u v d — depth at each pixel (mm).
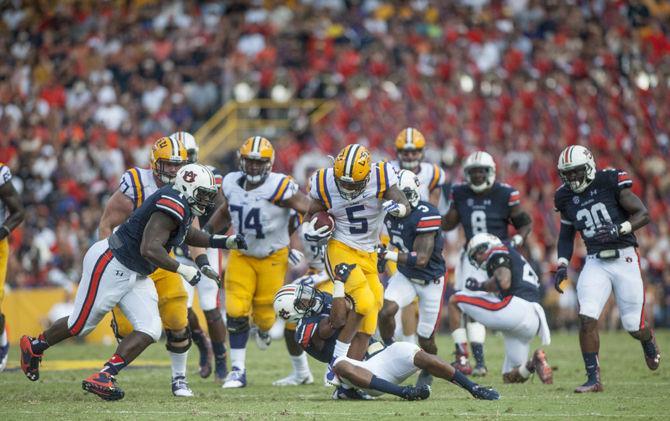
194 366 38312
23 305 51875
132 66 76938
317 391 29344
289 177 31609
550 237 63562
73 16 82500
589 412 22922
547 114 74625
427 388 25234
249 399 26531
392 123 73125
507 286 30047
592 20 83250
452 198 36438
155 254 24297
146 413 23031
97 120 70312
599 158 72500
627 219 29203
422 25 83188
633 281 28859
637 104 76562
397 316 40000
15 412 23219
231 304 31219
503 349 45531
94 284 25047
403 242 30781
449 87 76125
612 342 48719
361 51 79688
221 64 77000
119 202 28188
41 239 59094
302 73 77375
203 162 72562
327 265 28281
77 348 47438
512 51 79562
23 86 74375
